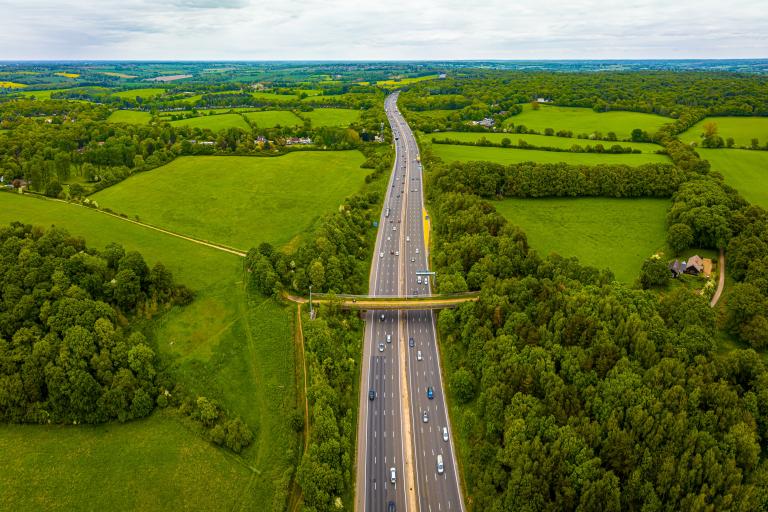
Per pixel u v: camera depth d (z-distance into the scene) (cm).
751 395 14100
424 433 15900
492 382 16112
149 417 16350
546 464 12838
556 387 14825
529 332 17312
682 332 16638
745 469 12438
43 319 17700
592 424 13612
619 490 12344
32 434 15675
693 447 12662
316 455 13975
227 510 13612
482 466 14112
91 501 13762
